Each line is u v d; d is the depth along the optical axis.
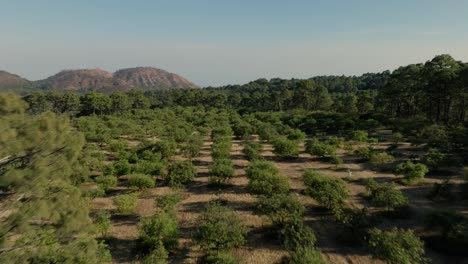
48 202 11.73
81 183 29.19
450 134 45.25
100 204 28.75
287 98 117.12
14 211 11.65
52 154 12.34
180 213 26.53
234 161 44.59
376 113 75.31
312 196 26.27
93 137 54.28
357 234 21.41
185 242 21.56
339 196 24.84
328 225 23.94
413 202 27.95
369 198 28.94
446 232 20.44
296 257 16.80
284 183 27.81
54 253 11.90
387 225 23.56
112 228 24.03
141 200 29.75
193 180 35.75
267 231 22.44
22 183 10.94
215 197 30.16
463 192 28.94
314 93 109.12
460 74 52.84
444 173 35.56
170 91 188.38
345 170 38.84
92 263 12.69
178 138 56.97
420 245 17.34
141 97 130.62
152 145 46.06
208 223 20.17
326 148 42.69
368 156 42.38
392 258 16.78
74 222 11.80
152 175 35.72
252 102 128.75
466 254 19.23
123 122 71.56
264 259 19.47
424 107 70.81
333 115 78.25
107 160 45.53
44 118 12.64
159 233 20.19
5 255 10.95
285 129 63.03
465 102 58.38
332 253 20.09
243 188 32.62
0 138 10.70
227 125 73.38
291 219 21.48
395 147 47.94
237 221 20.88
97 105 105.81
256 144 48.78
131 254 20.30
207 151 52.41
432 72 60.31
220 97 135.00
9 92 12.46
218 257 18.34
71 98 105.19
